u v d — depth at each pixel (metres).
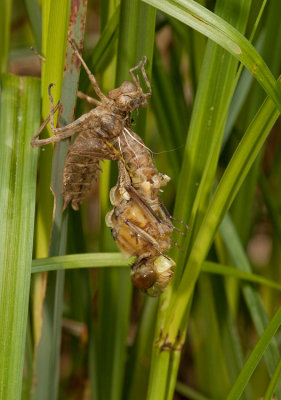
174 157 0.25
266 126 0.22
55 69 0.22
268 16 0.25
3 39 0.26
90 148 0.23
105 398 0.26
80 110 0.24
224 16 0.22
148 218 0.22
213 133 0.23
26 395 0.25
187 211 0.23
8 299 0.22
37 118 0.22
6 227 0.22
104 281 0.25
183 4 0.21
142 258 0.22
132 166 0.23
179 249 0.23
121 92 0.23
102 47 0.23
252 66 0.21
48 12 0.23
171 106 0.25
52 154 0.23
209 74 0.22
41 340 0.24
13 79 0.23
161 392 0.23
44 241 0.24
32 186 0.22
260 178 0.26
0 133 0.22
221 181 0.22
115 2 0.23
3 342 0.22
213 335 0.26
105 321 0.25
